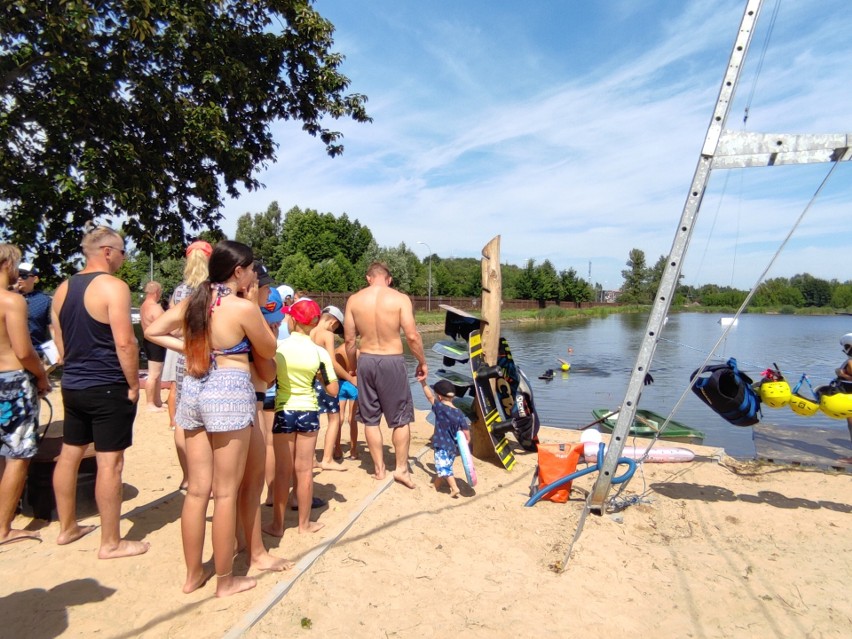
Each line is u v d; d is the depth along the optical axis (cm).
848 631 354
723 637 346
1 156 1527
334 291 5591
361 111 1867
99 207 1511
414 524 482
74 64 1312
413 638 329
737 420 541
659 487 616
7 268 410
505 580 403
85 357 379
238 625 321
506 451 679
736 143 459
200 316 332
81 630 314
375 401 571
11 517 422
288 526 461
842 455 770
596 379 2056
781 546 474
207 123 1515
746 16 450
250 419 342
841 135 441
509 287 8769
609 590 396
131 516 470
